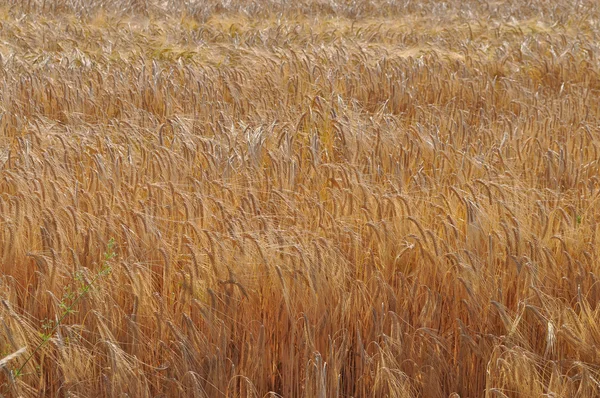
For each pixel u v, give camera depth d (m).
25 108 7.18
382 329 3.36
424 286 3.63
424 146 5.70
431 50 9.68
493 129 6.49
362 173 5.16
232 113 6.91
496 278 3.67
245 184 4.92
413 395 3.14
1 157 5.16
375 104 7.97
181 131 5.99
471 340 3.24
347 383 3.31
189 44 10.90
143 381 3.07
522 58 10.17
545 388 3.10
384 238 3.87
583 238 4.07
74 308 3.32
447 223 3.96
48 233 3.69
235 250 3.66
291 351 3.25
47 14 12.98
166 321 3.22
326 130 6.28
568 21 13.33
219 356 3.11
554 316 3.45
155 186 4.43
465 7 15.37
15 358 2.99
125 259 3.79
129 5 14.05
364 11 15.27
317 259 3.53
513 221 3.90
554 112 7.18
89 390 3.00
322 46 10.01
